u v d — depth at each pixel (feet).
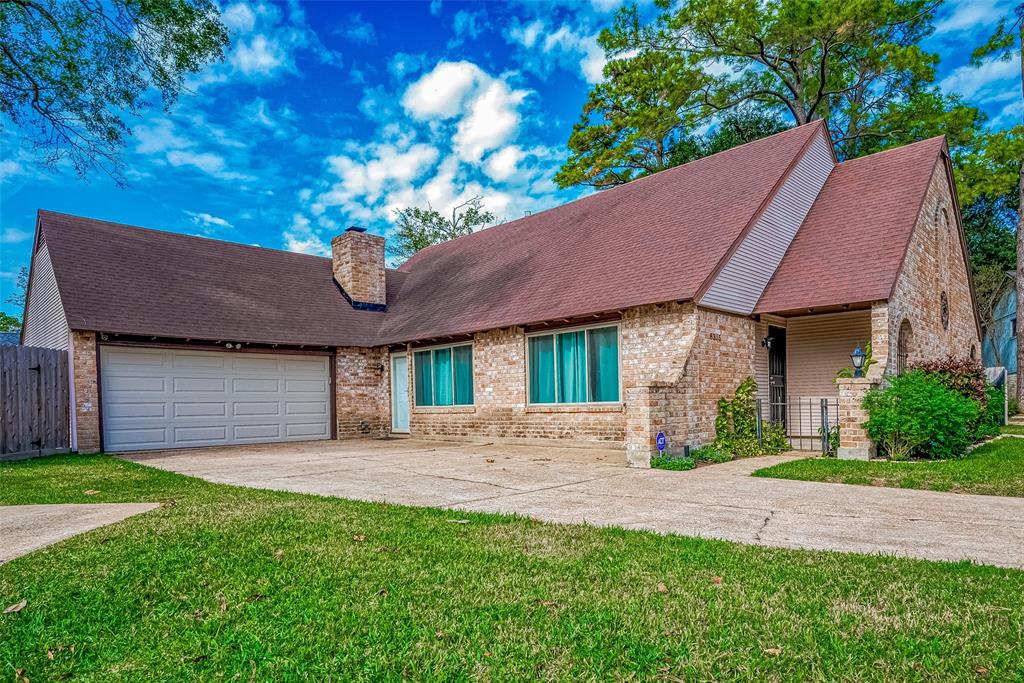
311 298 61.00
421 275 70.44
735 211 42.34
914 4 77.36
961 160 84.02
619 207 54.90
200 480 29.04
